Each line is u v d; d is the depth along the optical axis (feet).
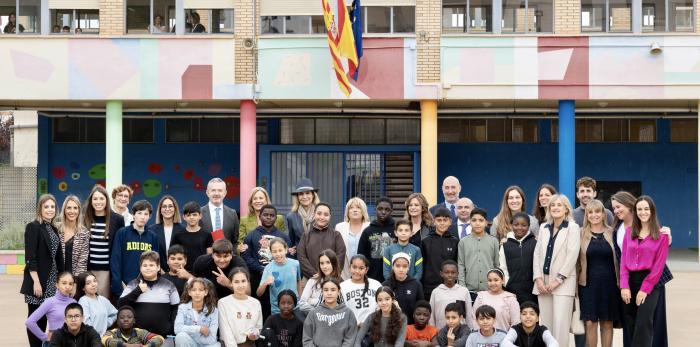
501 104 78.02
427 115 71.61
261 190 41.60
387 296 35.29
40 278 37.35
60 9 71.82
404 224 37.91
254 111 72.08
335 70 69.36
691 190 87.81
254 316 36.40
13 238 71.26
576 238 36.52
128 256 38.22
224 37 71.15
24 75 71.36
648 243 35.60
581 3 71.31
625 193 36.65
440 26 70.90
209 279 37.60
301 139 87.71
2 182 79.71
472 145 88.38
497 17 71.05
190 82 71.36
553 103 76.64
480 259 37.93
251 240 39.60
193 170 88.84
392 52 70.85
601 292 36.47
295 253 40.47
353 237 40.75
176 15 71.56
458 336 35.63
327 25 67.46
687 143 87.86
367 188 85.71
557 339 36.47
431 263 38.40
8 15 71.87
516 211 39.06
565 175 71.41
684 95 70.49
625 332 36.94
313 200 42.88
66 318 33.88
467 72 70.90
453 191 43.37
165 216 39.34
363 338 35.86
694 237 87.61
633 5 71.00
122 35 71.26
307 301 37.45
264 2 71.56
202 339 35.86
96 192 38.86
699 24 70.69
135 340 35.65
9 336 43.45
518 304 36.37
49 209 37.76
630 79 70.49
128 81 71.31
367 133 87.45
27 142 114.21
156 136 88.79
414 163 84.74
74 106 79.77
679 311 51.11
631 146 87.97
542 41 70.69
